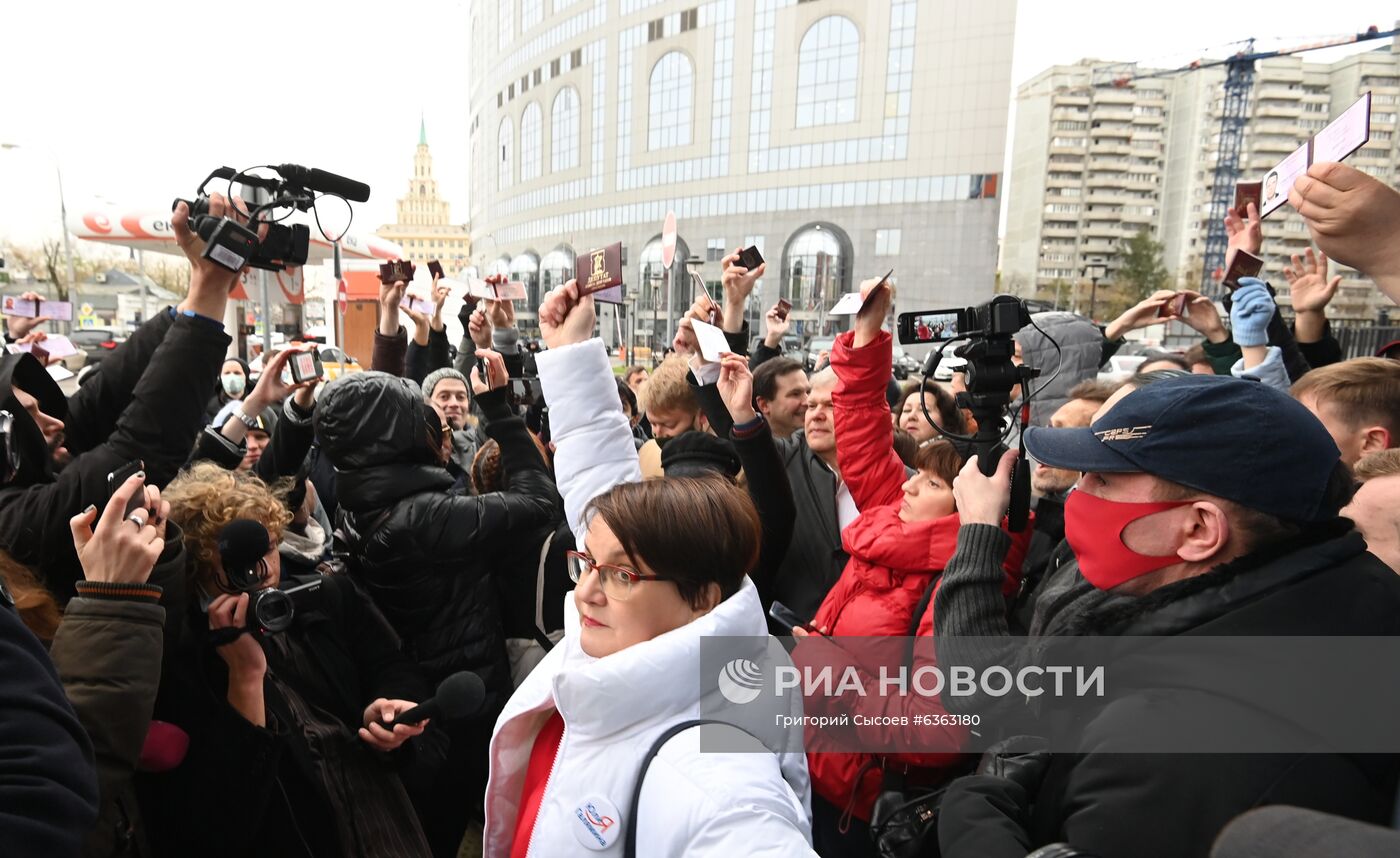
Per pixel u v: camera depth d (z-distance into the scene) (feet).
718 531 3.25
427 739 5.33
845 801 4.70
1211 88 227.61
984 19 134.72
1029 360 9.50
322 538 7.30
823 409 6.82
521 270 187.01
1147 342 92.07
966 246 141.18
